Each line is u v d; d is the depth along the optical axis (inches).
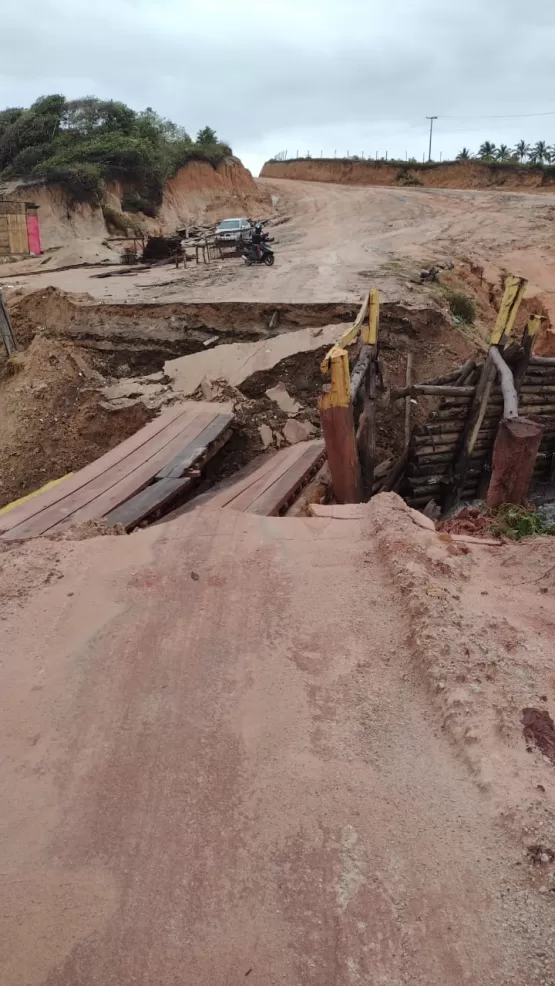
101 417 545.6
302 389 536.7
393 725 127.7
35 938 89.1
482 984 81.0
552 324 896.9
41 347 627.8
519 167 2375.7
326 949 86.5
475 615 160.1
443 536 207.3
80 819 109.0
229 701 135.9
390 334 592.7
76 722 131.6
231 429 469.7
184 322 625.0
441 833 102.7
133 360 636.7
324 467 419.8
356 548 201.0
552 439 482.3
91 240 1330.0
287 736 125.8
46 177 1360.7
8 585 184.5
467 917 89.5
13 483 546.0
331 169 2650.1
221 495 355.6
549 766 113.1
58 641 158.7
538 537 217.5
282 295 672.4
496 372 427.8
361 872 97.0
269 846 102.3
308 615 165.9
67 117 1686.8
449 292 762.8
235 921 90.9
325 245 1173.1
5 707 136.5
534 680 135.9
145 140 1633.9
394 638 154.9
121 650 154.0
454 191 2021.4
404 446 496.7
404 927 88.8
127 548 209.2
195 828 106.3
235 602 173.2
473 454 462.6
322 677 142.8
